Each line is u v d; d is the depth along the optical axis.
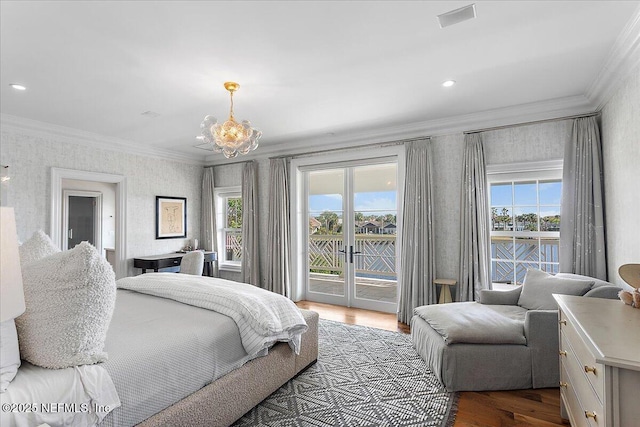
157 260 4.83
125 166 4.98
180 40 2.13
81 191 6.04
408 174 4.06
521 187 3.61
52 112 3.55
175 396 1.54
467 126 3.79
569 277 2.81
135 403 1.36
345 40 2.16
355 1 1.77
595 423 1.26
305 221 5.20
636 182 2.28
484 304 3.04
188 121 3.91
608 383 1.12
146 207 5.27
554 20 1.95
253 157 5.59
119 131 4.35
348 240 4.79
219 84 2.84
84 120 3.85
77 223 6.15
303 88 2.95
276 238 5.12
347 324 3.91
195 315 2.00
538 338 2.37
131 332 1.67
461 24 1.99
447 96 3.16
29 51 2.25
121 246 4.94
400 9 1.84
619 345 1.19
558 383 2.36
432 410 2.11
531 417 2.03
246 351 1.96
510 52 2.33
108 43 2.16
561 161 3.31
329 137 4.71
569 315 1.61
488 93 3.08
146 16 1.87
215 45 2.20
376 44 2.22
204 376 1.70
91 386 1.21
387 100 3.27
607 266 2.95
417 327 3.03
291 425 1.94
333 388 2.37
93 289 1.32
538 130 3.44
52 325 1.26
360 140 4.54
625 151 2.46
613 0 1.77
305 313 2.76
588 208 3.04
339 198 4.89
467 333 2.37
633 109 2.28
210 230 6.00
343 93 3.07
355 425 1.95
